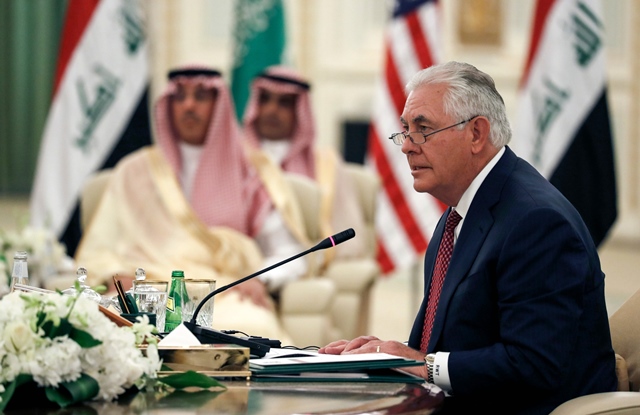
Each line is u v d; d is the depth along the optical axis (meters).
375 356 6.94
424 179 8.07
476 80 8.04
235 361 6.55
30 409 5.62
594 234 18.53
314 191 16.97
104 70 19.48
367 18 35.38
